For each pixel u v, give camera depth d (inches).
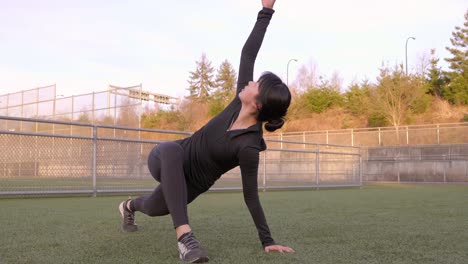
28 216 138.8
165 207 80.3
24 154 230.8
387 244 90.7
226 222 126.6
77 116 746.8
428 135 714.8
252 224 121.6
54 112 779.4
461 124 687.7
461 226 122.2
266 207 189.0
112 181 259.4
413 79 1138.0
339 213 161.0
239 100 74.0
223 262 69.9
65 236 97.1
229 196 267.1
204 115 1505.9
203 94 2246.6
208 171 74.5
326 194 308.5
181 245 69.6
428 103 1117.1
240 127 71.7
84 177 245.8
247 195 76.9
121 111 692.7
